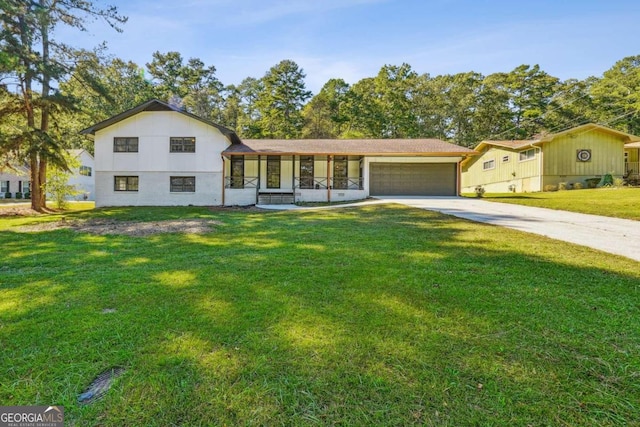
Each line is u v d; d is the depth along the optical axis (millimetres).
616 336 2420
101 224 10023
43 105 14734
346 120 34625
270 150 16859
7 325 2721
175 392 1865
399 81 37969
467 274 3912
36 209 15414
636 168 20797
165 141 16609
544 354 2193
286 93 34750
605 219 8195
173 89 37969
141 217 11492
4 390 1903
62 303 3223
